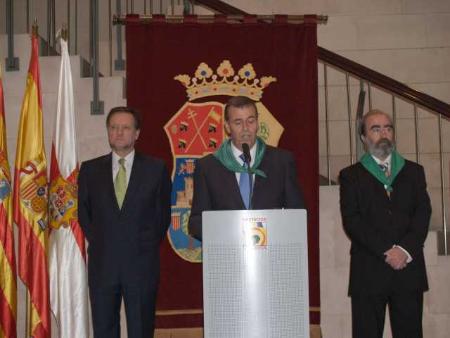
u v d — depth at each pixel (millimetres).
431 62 6246
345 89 6145
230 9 4848
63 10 6398
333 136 6141
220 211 2812
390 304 3637
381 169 3744
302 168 4441
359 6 6316
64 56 4312
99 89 4629
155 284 3738
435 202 5957
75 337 4102
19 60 4641
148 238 3738
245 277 2803
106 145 4590
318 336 4320
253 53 4535
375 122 3762
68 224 4152
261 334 2795
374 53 6277
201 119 4492
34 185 4133
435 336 4457
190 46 4531
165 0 6383
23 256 4082
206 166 3467
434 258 4480
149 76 4504
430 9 6293
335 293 4520
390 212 3643
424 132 6074
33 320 4062
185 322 4387
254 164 3418
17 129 4594
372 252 3562
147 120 4473
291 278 2809
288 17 4535
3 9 6320
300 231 2816
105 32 6281
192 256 4414
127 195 3740
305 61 4527
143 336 3678
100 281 3672
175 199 4441
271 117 4484
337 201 4562
